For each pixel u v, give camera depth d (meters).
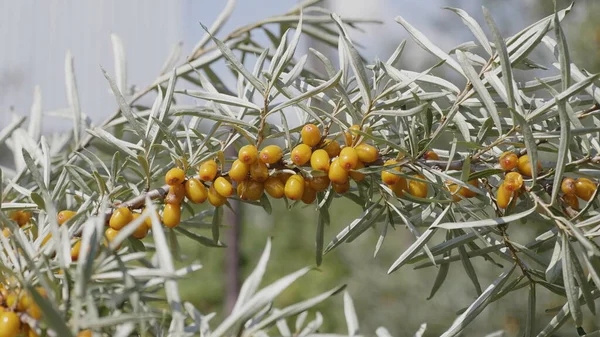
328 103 0.47
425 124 0.43
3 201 0.51
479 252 0.44
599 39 1.00
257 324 0.39
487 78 0.42
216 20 0.61
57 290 0.37
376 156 0.42
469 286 1.06
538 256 0.43
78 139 0.55
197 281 1.89
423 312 1.14
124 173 0.59
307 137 0.42
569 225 0.39
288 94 0.43
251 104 0.43
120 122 0.58
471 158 0.44
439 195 0.45
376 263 1.41
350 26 0.61
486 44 0.43
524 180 0.43
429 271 1.23
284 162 0.43
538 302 0.95
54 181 0.57
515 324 0.95
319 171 0.42
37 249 0.41
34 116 0.56
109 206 0.44
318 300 0.37
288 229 2.24
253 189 0.43
